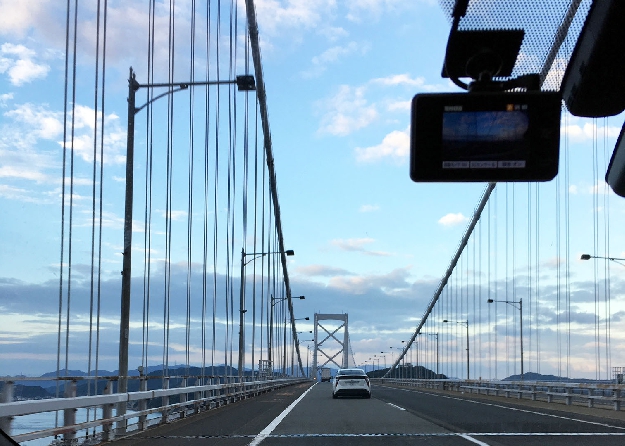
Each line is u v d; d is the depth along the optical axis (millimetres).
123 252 17016
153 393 14812
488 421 17000
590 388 23250
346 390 31000
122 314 16750
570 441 12117
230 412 20734
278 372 69312
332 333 132250
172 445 11602
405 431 14172
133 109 17938
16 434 8648
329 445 11562
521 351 46719
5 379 8797
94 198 19453
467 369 62344
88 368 17906
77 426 10484
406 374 102375
